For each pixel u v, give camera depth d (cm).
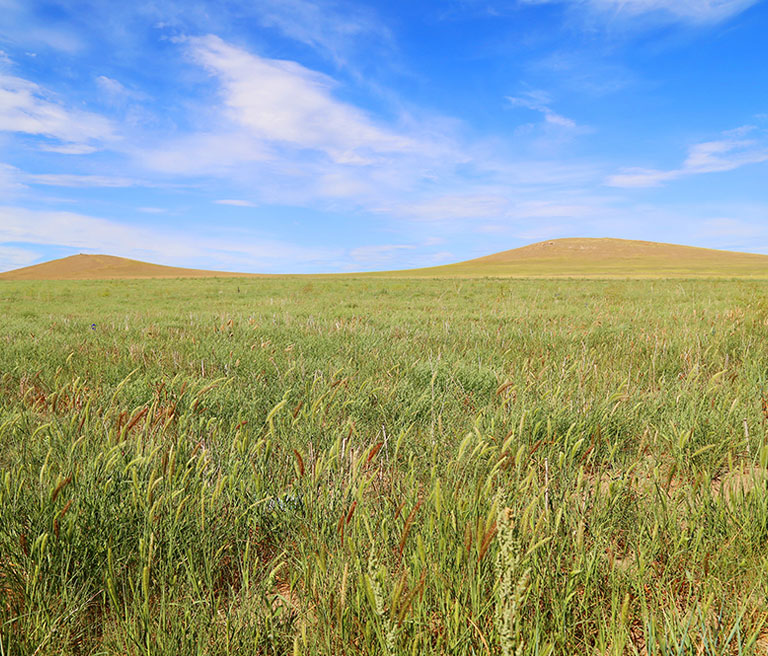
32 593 174
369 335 816
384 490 264
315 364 554
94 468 238
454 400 421
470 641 158
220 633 169
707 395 408
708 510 232
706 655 154
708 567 197
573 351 653
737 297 1606
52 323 1055
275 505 238
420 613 159
